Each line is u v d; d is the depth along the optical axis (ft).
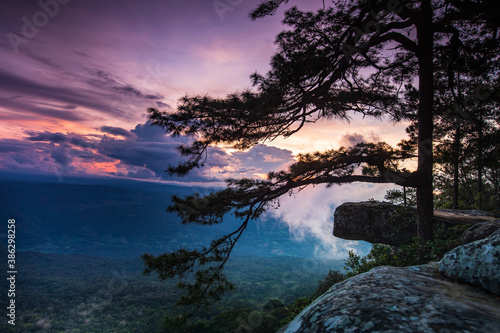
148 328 347.15
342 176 27.37
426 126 27.37
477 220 33.12
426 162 27.17
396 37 27.12
